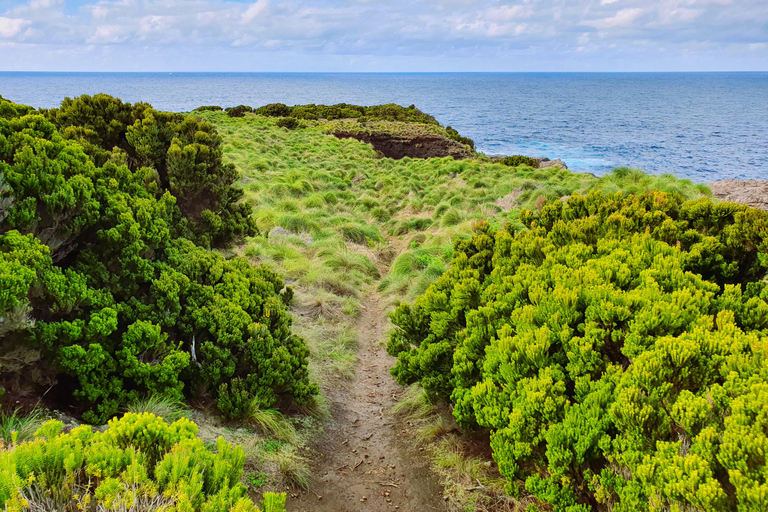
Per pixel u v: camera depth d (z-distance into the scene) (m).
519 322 3.43
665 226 4.67
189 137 6.81
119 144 6.25
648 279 3.37
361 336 6.36
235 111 34.84
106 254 3.72
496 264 4.78
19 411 2.91
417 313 4.71
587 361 2.96
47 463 1.82
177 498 1.82
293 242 9.38
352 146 25.42
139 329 3.42
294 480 3.38
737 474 1.87
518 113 94.94
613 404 2.47
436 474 3.56
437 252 9.18
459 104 120.56
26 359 2.90
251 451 3.42
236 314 4.21
